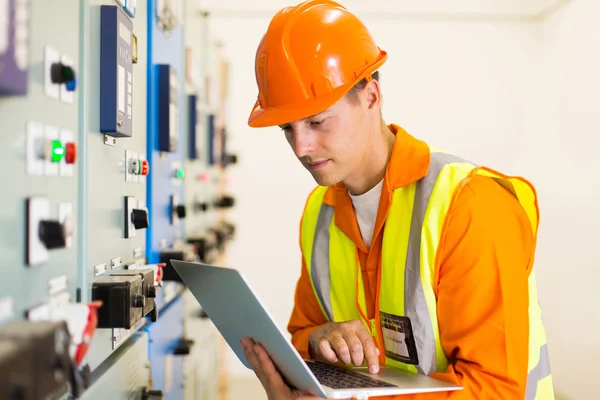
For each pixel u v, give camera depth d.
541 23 3.63
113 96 1.05
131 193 1.30
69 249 0.90
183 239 2.05
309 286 1.42
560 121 3.26
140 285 1.06
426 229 1.09
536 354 1.15
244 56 3.81
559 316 3.20
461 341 1.03
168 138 1.57
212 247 2.36
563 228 3.18
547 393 1.18
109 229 1.12
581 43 3.00
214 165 2.94
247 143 3.85
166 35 1.74
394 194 1.18
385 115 3.77
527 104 3.71
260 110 1.20
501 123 3.73
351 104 1.11
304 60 1.10
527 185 1.12
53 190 0.83
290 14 1.17
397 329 1.15
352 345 1.12
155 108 1.57
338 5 1.23
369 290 1.26
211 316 1.17
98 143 1.04
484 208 1.04
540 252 3.48
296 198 3.87
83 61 0.95
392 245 1.16
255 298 0.84
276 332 0.86
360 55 1.15
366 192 1.23
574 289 3.01
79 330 0.76
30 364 0.51
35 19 0.76
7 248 0.68
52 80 0.81
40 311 0.75
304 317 1.43
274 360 1.01
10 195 0.69
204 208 2.47
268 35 1.17
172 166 1.81
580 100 2.99
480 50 3.72
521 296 1.03
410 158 1.17
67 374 0.60
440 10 3.69
